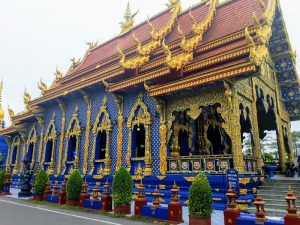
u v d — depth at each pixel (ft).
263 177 44.39
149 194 45.78
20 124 89.45
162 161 46.16
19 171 89.10
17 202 49.49
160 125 47.93
